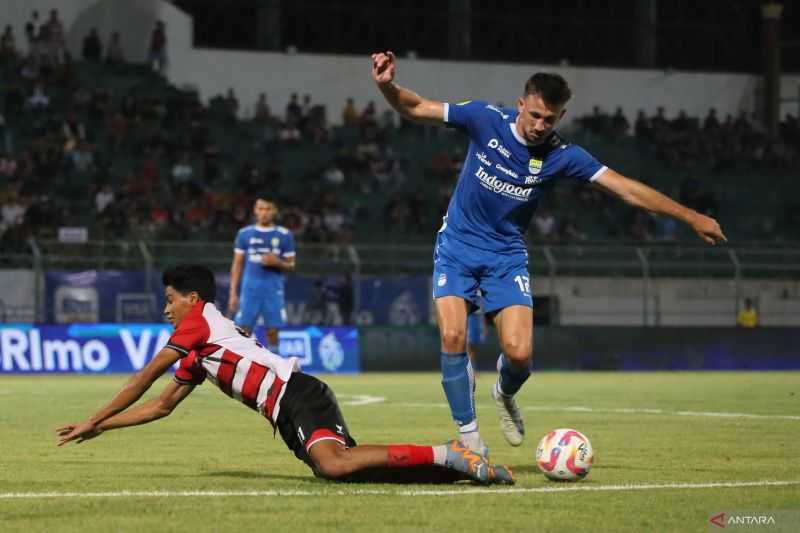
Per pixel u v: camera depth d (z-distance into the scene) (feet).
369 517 55.57
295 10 426.10
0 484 68.23
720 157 406.41
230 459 82.69
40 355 245.24
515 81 408.05
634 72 419.13
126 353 251.19
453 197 79.10
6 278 260.62
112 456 84.89
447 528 52.90
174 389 69.46
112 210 305.12
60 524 53.47
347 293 281.13
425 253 301.63
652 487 66.90
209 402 150.10
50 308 260.21
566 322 317.22
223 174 345.31
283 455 85.61
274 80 384.27
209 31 461.37
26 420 120.37
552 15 471.62
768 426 114.32
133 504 59.41
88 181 323.37
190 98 360.48
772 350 299.17
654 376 248.93
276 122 366.63
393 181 365.40
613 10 470.39
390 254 299.79
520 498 61.72
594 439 99.91
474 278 77.61
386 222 345.31
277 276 189.06
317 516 55.77
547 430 110.11
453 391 74.79
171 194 323.98
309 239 318.45
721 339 295.69
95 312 262.26
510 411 82.43
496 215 76.89
